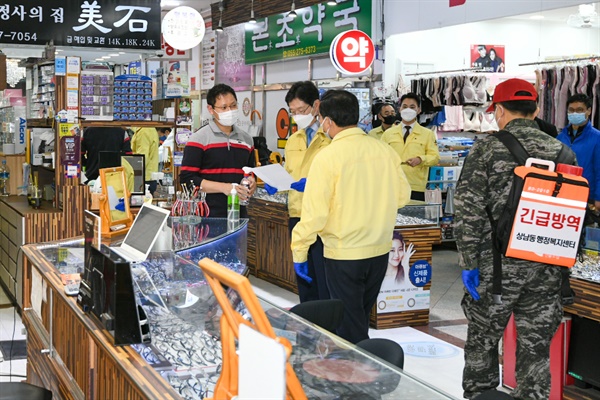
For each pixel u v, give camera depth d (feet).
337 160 12.69
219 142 17.12
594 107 25.39
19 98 37.96
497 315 11.44
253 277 27.07
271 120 43.34
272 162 37.22
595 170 20.21
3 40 22.43
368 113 31.12
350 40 29.58
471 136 35.96
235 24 46.26
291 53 39.42
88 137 23.40
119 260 8.77
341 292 13.01
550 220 10.89
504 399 7.08
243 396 5.30
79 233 21.94
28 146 26.20
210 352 8.49
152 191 24.53
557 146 11.41
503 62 34.09
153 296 9.87
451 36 33.71
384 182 13.17
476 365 11.94
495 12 26.25
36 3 22.63
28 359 14.32
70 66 22.13
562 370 13.91
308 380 6.72
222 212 17.19
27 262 14.39
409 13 30.68
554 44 34.78
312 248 14.88
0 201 25.39
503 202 11.25
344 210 12.82
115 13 23.53
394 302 20.33
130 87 23.16
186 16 30.14
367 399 6.45
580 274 13.55
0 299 23.71
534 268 11.14
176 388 7.43
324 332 7.58
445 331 20.10
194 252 13.12
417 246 20.39
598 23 31.24
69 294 10.79
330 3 32.30
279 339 5.36
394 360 8.02
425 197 27.58
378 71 33.04
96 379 9.54
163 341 8.86
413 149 26.03
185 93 24.23
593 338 13.46
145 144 27.30
